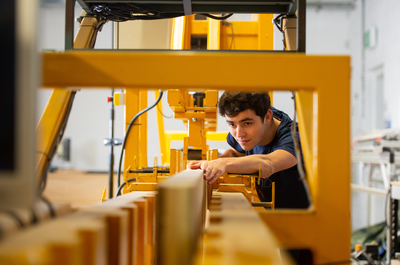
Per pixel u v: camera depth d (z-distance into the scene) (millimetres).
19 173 298
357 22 5820
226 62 511
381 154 2945
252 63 512
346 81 516
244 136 1234
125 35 1296
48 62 507
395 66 4609
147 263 609
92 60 508
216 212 520
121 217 412
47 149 626
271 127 1373
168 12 983
